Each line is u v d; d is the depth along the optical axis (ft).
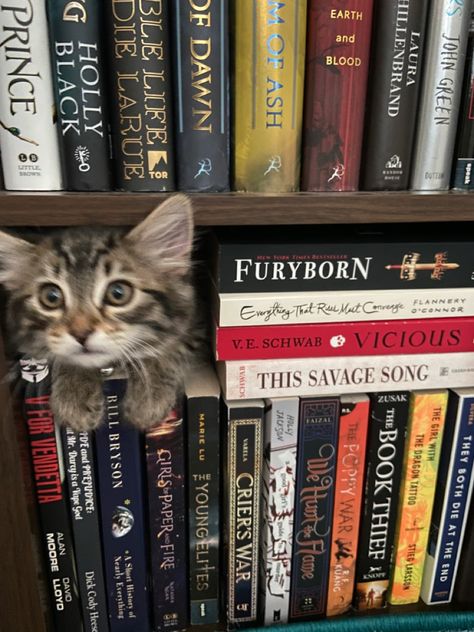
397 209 1.87
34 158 1.81
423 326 2.13
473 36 1.92
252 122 1.88
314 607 2.50
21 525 2.02
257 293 2.03
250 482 2.26
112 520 2.23
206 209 1.79
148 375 2.09
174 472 2.21
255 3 1.77
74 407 2.03
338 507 2.37
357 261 2.04
